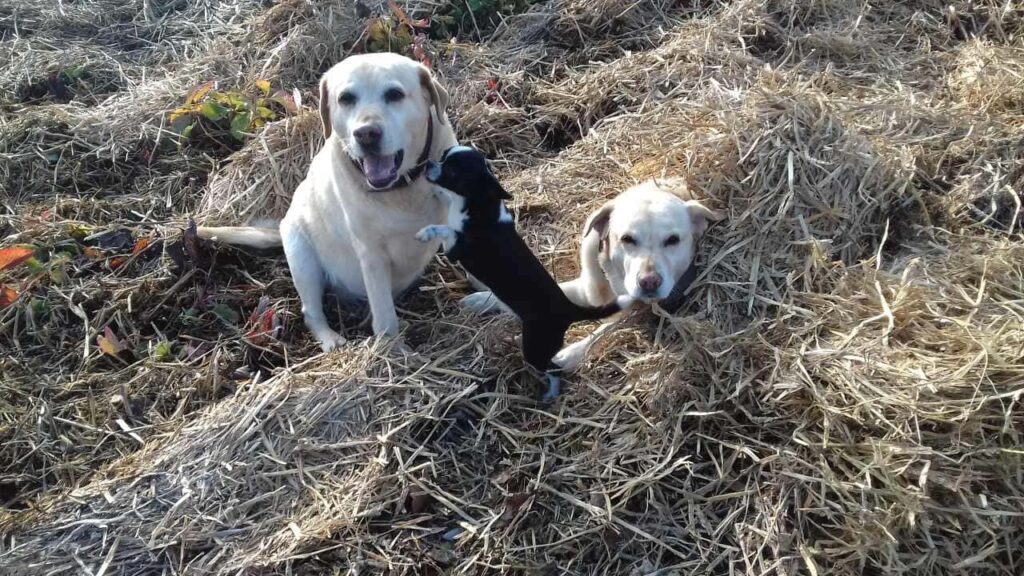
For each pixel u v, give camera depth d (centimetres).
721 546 128
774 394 141
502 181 212
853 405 134
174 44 282
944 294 152
